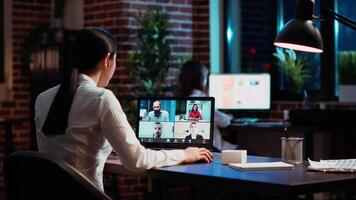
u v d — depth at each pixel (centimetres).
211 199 548
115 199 541
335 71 609
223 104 641
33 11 723
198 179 271
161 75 621
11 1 712
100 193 254
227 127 574
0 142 709
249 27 693
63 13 712
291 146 309
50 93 302
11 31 712
